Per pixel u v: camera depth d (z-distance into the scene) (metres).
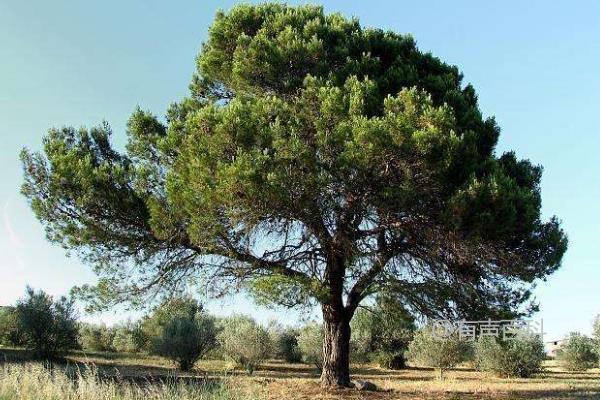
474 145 12.30
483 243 12.42
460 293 14.27
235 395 9.38
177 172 12.50
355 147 11.41
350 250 12.93
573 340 34.41
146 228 13.75
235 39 15.49
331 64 14.64
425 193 12.04
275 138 11.80
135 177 13.62
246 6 15.92
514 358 25.55
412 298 14.71
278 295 14.98
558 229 13.82
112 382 9.09
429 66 16.02
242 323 29.38
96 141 15.02
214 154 11.66
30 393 8.41
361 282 14.47
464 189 11.72
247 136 11.62
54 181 13.20
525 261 13.42
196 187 11.55
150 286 14.59
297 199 11.69
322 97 12.36
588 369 35.44
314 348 28.67
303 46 14.07
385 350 32.78
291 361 35.16
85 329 40.28
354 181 11.88
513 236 12.88
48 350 24.45
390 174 11.89
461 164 11.99
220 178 11.17
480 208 11.63
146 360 28.91
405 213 12.45
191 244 13.74
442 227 12.31
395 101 12.06
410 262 14.41
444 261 13.72
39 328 24.31
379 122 11.28
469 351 30.11
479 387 17.95
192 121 12.16
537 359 25.73
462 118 13.84
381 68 15.13
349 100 12.27
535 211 12.60
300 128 12.33
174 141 12.89
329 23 16.16
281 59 14.01
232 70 14.72
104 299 14.50
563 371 32.94
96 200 13.09
